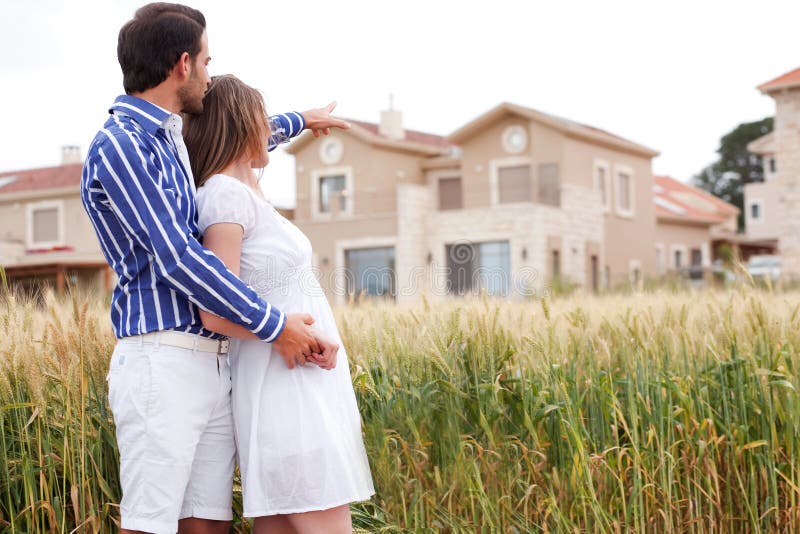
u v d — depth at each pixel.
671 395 3.07
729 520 3.01
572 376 3.00
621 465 2.94
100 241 2.15
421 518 2.82
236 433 2.27
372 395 2.90
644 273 27.20
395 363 2.92
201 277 2.03
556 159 24.33
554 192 23.77
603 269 25.16
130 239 2.08
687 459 2.98
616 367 3.19
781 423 3.01
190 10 2.22
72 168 29.69
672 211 34.12
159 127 2.13
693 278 21.03
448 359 2.93
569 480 2.90
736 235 38.81
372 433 2.85
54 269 18.64
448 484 2.88
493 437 2.90
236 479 2.60
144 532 2.11
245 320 2.09
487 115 25.06
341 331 3.09
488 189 23.39
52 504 2.30
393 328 2.97
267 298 2.29
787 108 21.08
